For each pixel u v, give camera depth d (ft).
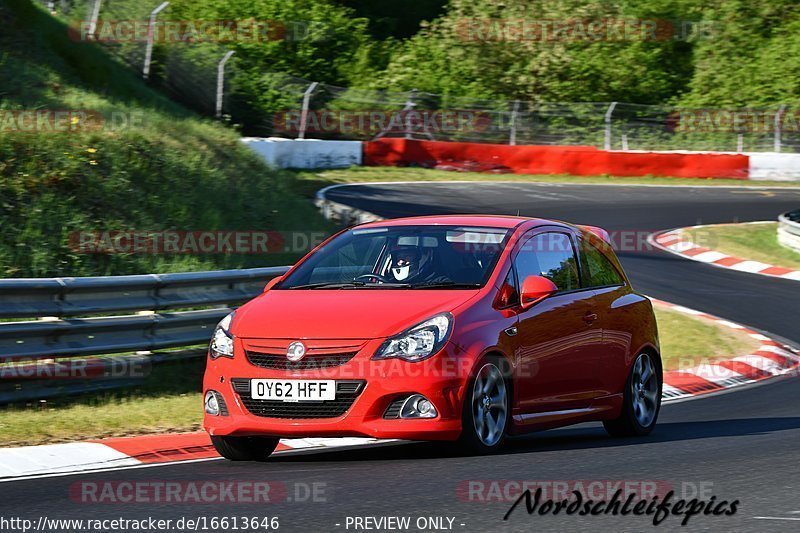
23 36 235.61
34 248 139.54
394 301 78.64
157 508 61.52
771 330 172.76
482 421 77.71
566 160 383.04
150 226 158.30
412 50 494.18
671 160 387.14
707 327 167.12
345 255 87.56
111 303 112.47
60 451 82.12
